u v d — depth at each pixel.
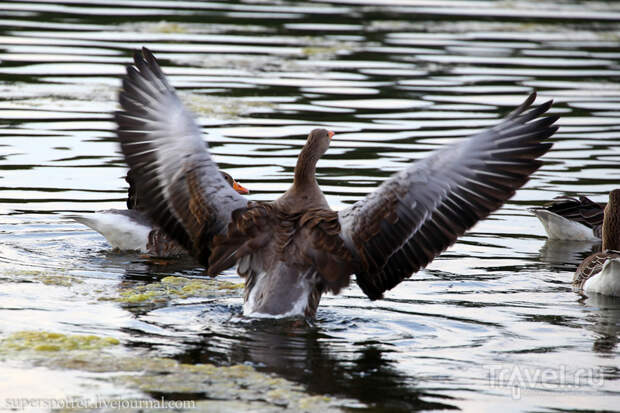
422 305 12.12
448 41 31.80
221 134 20.69
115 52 27.59
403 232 10.66
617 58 30.09
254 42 30.27
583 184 18.78
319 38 31.33
